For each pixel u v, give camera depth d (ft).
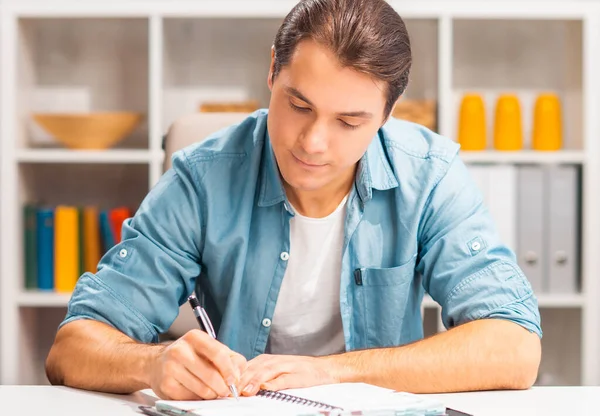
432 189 4.99
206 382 3.66
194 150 4.99
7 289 9.66
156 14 9.68
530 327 4.44
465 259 4.77
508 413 3.70
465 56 10.59
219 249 4.87
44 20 10.09
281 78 4.07
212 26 10.37
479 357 4.20
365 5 4.04
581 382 9.78
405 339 5.16
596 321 9.72
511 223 9.62
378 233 5.04
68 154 9.77
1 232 9.71
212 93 10.49
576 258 9.80
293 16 4.10
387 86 4.13
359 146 4.17
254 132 4.99
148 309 4.65
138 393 4.08
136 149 10.57
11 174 9.73
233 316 4.96
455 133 10.61
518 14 9.73
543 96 10.03
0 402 3.85
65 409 3.71
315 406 3.44
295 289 5.07
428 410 3.43
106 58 10.57
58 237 9.80
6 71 9.71
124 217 9.82
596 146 9.79
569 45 10.26
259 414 3.29
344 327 4.99
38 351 10.37
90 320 4.50
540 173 9.65
